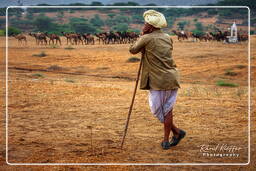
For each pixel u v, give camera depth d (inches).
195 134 402.6
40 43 2854.3
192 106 568.7
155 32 339.6
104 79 1295.5
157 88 334.0
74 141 370.9
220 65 1654.8
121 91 738.8
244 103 609.3
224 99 651.5
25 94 669.9
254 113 518.9
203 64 1706.4
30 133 400.5
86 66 1692.9
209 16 4638.3
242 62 1691.7
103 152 333.7
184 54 1990.7
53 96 650.8
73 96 656.4
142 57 346.6
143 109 543.8
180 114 509.7
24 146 351.3
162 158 318.7
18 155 324.5
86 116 491.2
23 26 4256.9
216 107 562.3
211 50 2117.4
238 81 1305.4
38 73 1323.8
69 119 471.8
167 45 338.0
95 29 4133.9
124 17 4798.2
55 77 1246.3
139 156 323.3
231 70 1540.4
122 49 2304.4
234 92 783.7
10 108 540.1
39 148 345.7
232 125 446.0
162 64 334.3
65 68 1616.6
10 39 3083.2
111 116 492.1
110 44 2795.3
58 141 369.4
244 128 431.2
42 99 614.5
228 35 2650.1
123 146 354.9
